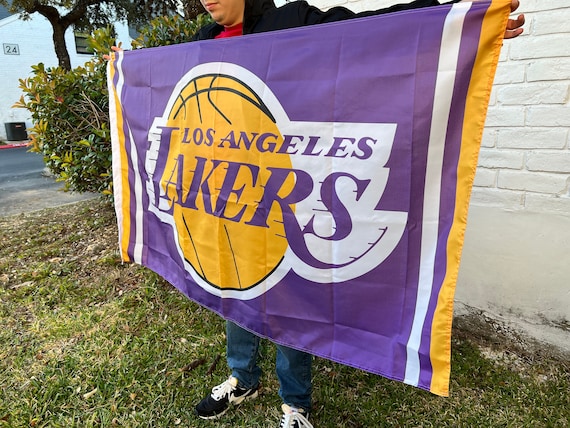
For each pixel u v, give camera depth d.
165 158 1.95
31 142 4.06
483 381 2.12
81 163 3.69
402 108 1.24
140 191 2.20
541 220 2.22
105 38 3.52
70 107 3.69
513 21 1.14
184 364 2.31
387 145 1.28
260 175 1.56
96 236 4.27
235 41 1.60
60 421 1.95
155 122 1.98
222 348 2.42
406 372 1.33
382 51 1.27
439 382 1.26
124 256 2.37
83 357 2.38
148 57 1.99
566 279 2.21
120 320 2.73
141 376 2.23
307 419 1.82
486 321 2.49
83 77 3.72
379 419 1.92
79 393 2.12
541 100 2.12
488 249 2.41
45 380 2.21
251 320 1.71
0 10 15.68
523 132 2.20
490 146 2.31
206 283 1.84
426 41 1.20
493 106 2.26
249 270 1.67
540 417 1.90
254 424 1.91
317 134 1.41
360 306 1.42
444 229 1.24
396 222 1.31
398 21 1.24
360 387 2.12
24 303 2.96
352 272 1.42
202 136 1.73
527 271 2.31
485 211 2.38
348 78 1.33
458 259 1.20
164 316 2.78
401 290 1.34
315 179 1.43
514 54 2.16
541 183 2.20
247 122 1.57
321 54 1.39
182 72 1.79
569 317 2.24
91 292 3.12
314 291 1.51
